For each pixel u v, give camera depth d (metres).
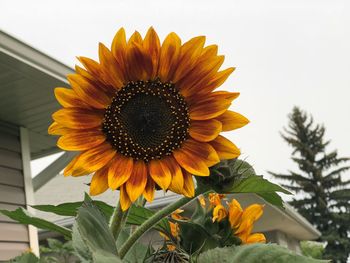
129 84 0.29
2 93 1.25
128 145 0.28
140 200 0.33
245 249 0.25
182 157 0.28
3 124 1.43
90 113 0.29
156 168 0.28
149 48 0.29
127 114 0.29
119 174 0.27
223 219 0.32
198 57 0.30
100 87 0.29
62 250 1.20
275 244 0.25
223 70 0.30
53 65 1.19
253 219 0.32
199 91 0.29
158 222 0.30
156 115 0.29
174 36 0.30
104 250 0.23
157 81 0.29
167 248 0.29
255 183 0.28
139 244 0.32
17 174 1.43
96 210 0.24
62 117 0.28
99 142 0.28
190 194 0.27
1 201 1.37
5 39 1.09
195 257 0.28
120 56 0.29
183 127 0.28
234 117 0.29
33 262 0.34
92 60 0.29
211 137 0.28
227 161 0.28
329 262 0.24
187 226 0.31
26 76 1.18
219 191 0.28
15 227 1.39
